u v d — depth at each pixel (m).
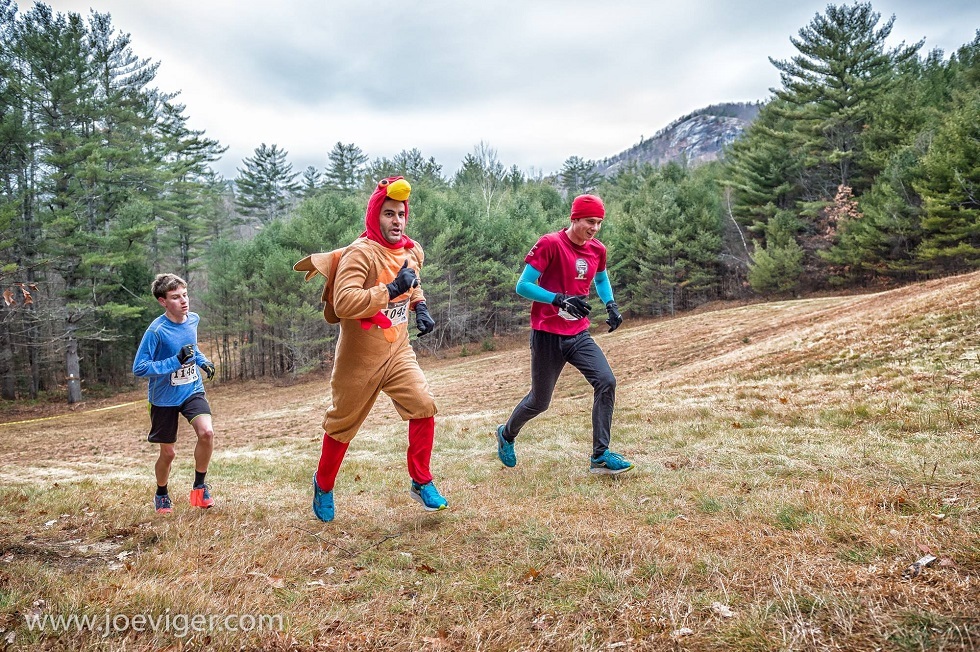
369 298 3.56
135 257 34.34
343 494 5.65
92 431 19.70
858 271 37.03
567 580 2.80
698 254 42.56
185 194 46.97
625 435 7.20
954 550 2.51
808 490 3.80
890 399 6.77
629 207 51.12
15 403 32.53
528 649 2.21
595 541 3.27
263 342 39.72
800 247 39.56
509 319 45.00
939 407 6.02
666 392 10.79
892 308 13.02
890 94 38.38
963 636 1.92
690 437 6.59
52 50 32.12
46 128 32.88
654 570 2.78
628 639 2.22
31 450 15.44
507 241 44.09
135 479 7.43
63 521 4.32
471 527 3.84
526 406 5.43
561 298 4.79
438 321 42.38
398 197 3.72
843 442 5.29
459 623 2.50
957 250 29.56
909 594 2.22
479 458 7.23
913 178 32.72
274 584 2.98
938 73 44.44
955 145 30.09
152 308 39.31
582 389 14.77
